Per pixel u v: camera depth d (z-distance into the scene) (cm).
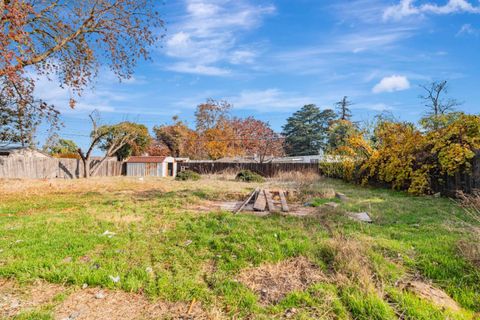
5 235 408
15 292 246
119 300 235
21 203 722
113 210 613
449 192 784
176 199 772
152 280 265
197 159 3372
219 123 3619
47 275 271
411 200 734
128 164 2452
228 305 225
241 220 487
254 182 1390
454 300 231
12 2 575
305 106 4050
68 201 760
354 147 1428
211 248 353
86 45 788
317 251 325
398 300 224
